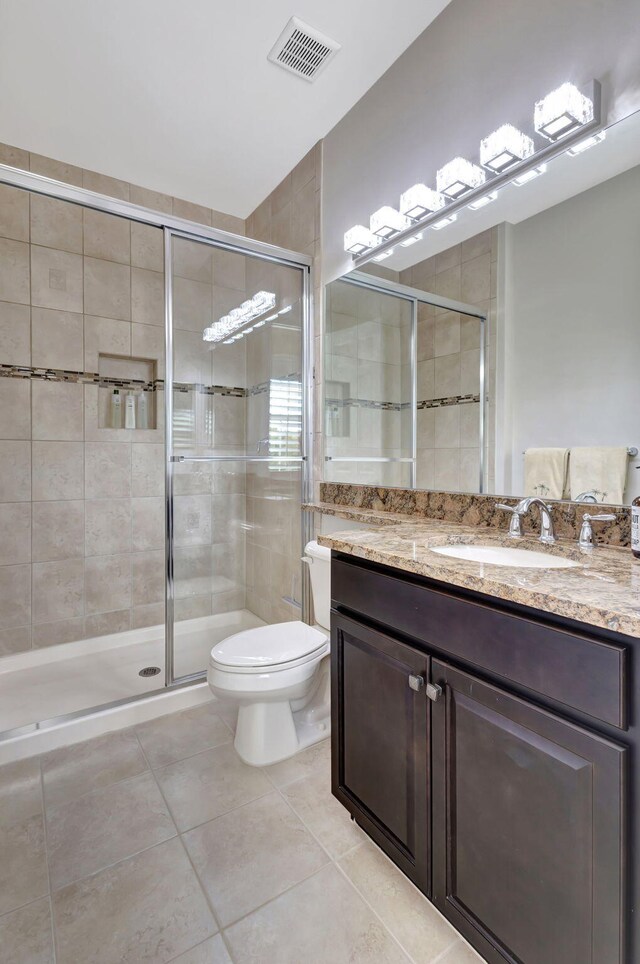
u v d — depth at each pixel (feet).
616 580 2.93
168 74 6.27
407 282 6.22
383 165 6.56
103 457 8.80
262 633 6.27
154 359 9.22
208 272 7.69
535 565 3.98
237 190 9.15
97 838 4.49
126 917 3.71
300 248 8.42
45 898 3.86
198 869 4.17
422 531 4.84
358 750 4.29
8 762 5.65
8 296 7.80
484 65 5.18
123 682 7.55
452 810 3.32
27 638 8.20
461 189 5.43
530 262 4.74
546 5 4.56
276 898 3.90
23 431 8.04
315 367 8.14
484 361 5.22
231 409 8.37
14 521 8.02
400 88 6.26
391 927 3.67
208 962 3.39
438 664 3.37
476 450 5.32
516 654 2.84
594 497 4.19
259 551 8.94
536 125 4.59
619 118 4.00
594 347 4.22
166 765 5.62
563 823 2.61
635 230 3.93
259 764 5.54
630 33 3.91
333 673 4.60
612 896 2.40
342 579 4.47
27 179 6.08
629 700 2.34
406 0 5.41
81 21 5.45
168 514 7.70
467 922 3.22
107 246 8.64
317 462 8.11
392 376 6.50
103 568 8.87
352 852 4.38
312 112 7.14
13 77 6.26
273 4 5.33
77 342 8.45
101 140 7.63
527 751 2.79
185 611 7.98
